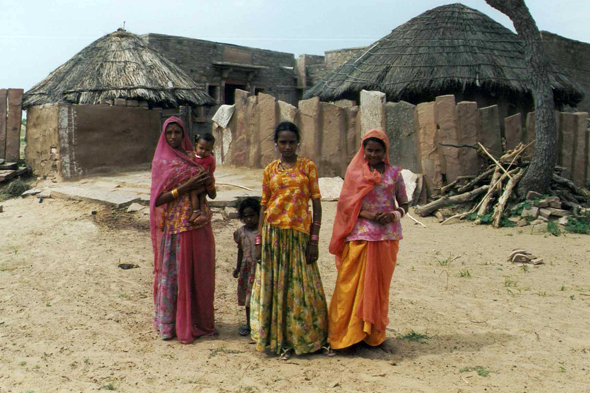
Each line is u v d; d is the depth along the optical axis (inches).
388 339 178.4
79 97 550.6
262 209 164.9
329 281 249.9
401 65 539.8
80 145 491.2
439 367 154.8
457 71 513.0
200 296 179.8
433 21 571.8
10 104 531.2
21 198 433.1
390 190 163.2
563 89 543.5
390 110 449.7
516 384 142.3
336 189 446.0
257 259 164.1
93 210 370.9
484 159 428.8
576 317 197.5
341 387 142.4
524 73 522.3
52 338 177.6
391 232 162.1
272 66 1138.0
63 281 239.6
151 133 554.9
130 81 567.8
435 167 433.1
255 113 512.4
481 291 231.5
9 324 189.0
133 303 215.3
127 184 450.6
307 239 163.6
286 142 159.6
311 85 1176.2
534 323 191.3
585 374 149.1
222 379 148.7
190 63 994.7
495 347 170.1
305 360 161.9
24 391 140.2
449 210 403.2
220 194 408.8
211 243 182.5
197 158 181.3
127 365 157.8
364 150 162.7
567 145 452.8
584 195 414.9
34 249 293.6
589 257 289.7
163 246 179.0
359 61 585.6
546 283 243.0
